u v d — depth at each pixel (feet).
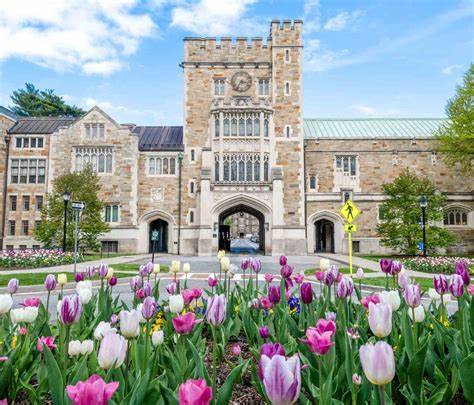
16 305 37.19
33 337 14.26
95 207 98.32
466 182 128.06
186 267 21.70
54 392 8.55
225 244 129.90
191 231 119.24
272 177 115.03
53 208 95.09
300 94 122.93
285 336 14.94
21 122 130.21
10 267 66.59
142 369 10.85
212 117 120.37
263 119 119.24
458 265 16.03
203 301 20.54
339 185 128.77
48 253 77.15
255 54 126.72
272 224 112.78
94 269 19.67
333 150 129.90
